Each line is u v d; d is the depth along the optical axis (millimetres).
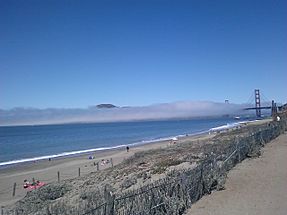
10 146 97312
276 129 33062
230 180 13930
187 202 10469
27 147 92125
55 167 43344
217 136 56125
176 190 10125
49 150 80312
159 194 9320
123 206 8227
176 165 20328
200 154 23438
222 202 10953
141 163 25312
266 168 16250
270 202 10664
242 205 10516
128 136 124750
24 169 44219
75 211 8336
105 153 58906
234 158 17234
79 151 69438
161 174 17828
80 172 35781
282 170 15656
